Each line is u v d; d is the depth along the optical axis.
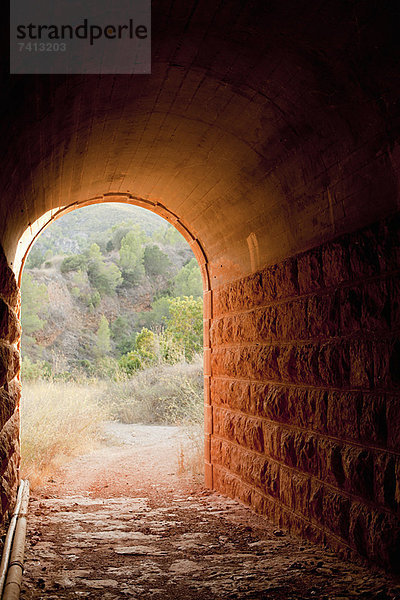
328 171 5.06
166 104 5.64
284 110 4.98
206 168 7.02
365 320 4.55
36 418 11.41
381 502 4.29
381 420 4.30
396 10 3.31
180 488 8.81
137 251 68.81
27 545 5.39
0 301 5.64
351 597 3.88
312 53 4.09
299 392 5.79
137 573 4.62
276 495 6.36
